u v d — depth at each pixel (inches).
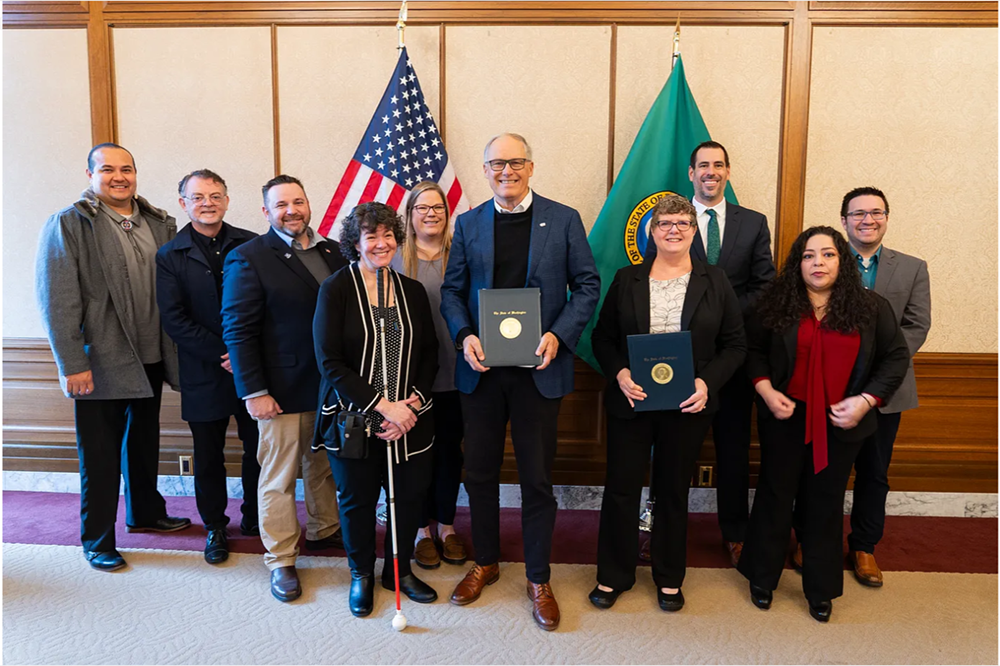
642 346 83.3
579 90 124.5
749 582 95.4
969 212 123.3
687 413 85.1
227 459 132.6
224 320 90.9
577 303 86.3
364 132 126.6
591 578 100.2
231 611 89.9
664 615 89.8
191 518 121.2
